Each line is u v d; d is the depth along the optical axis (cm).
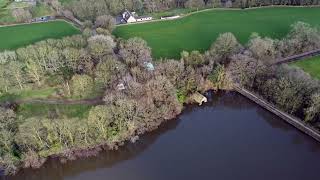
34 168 14162
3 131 13925
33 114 16725
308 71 18738
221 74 18162
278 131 16038
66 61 19400
